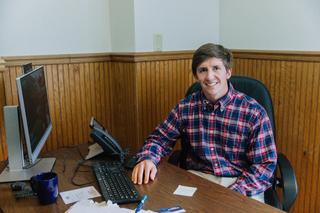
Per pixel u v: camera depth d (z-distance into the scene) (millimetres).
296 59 2049
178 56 2430
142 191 1254
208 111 1570
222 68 1479
